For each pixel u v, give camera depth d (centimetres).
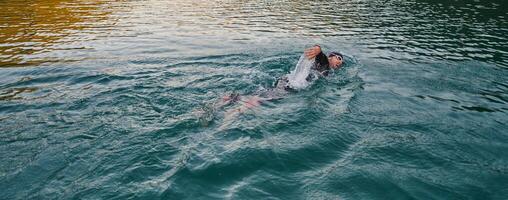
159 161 507
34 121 641
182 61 1033
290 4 2141
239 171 486
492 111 718
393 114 686
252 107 684
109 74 905
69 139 574
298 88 793
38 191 450
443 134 614
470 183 484
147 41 1309
